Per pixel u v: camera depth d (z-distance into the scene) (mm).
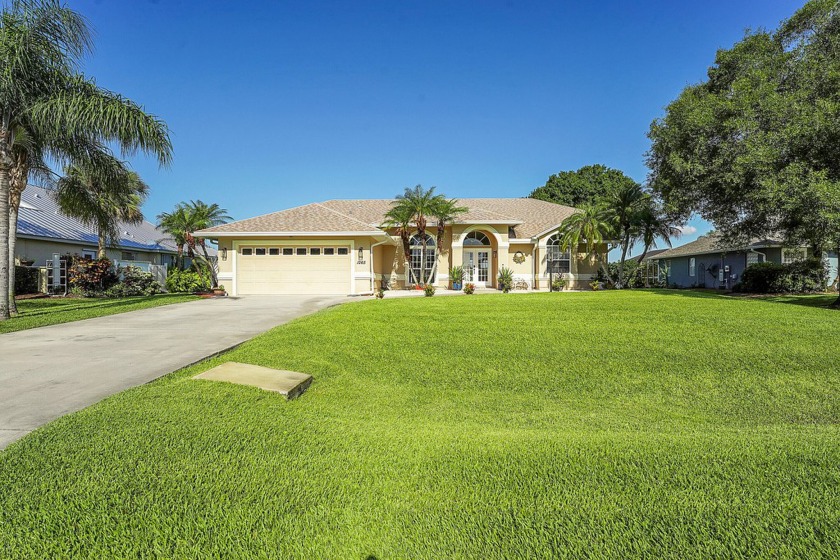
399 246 24109
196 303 15977
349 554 2238
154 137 11711
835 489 2738
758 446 3506
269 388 5070
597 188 44000
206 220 27906
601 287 23156
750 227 17984
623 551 2219
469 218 23344
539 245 24078
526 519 2498
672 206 18703
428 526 2455
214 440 3523
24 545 2236
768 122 14398
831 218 11383
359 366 6707
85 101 11016
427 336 8398
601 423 4551
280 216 22438
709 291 21672
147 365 6230
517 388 5816
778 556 2146
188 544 2275
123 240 27953
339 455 3381
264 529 2410
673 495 2703
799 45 15695
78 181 14984
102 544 2256
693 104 16328
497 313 11039
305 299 17625
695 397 5406
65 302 16312
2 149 10930
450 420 4648
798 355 6648
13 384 5250
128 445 3367
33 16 10727
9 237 12094
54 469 2961
